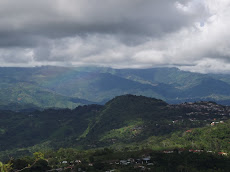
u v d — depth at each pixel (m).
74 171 141.88
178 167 137.88
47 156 191.00
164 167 140.75
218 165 142.12
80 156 175.38
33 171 135.50
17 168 131.62
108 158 164.38
